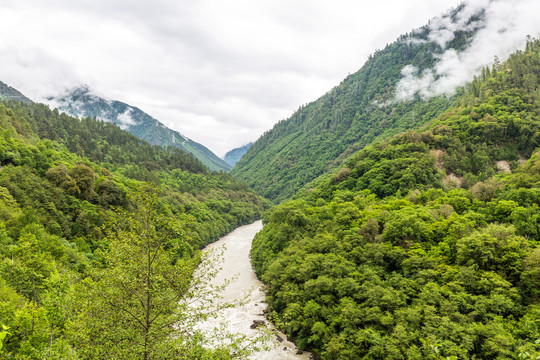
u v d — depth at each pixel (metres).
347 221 81.25
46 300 29.08
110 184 101.25
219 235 143.88
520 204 74.25
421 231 65.88
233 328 64.06
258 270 92.19
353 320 51.91
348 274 61.91
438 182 104.19
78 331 18.81
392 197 97.75
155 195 20.42
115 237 20.31
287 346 59.50
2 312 29.59
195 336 20.73
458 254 57.41
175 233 21.28
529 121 122.38
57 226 72.25
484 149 120.62
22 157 93.88
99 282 20.09
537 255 50.00
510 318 46.16
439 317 47.22
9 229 59.28
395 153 116.50
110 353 18.02
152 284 19.38
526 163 99.31
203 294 22.12
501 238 57.59
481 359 42.25
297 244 81.75
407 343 45.34
